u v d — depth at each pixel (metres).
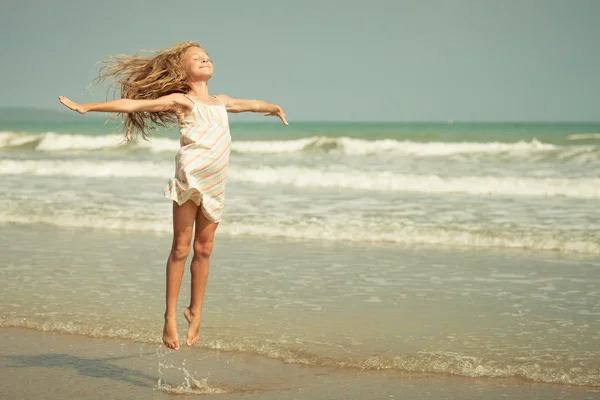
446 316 5.51
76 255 8.10
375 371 4.26
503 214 10.71
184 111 3.98
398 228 9.37
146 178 16.89
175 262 4.04
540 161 19.72
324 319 5.41
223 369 4.33
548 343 4.79
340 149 25.81
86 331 5.14
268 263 7.64
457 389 3.93
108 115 4.28
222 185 4.01
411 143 24.81
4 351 4.73
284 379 4.14
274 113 4.41
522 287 6.54
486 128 46.06
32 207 11.57
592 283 6.68
